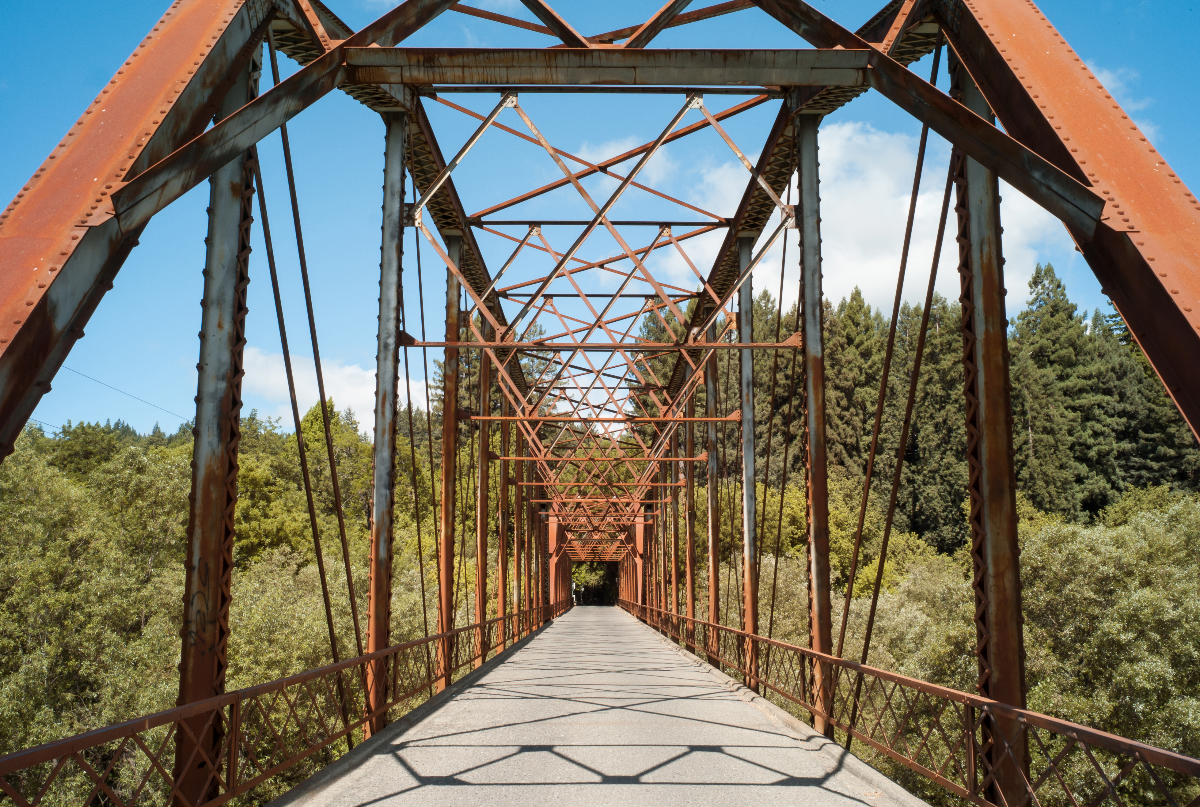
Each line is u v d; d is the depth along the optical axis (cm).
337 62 664
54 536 2877
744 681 1513
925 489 6562
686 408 2764
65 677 2453
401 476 7800
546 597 5494
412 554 5859
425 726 1047
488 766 789
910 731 2280
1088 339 6681
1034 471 5816
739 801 648
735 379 7819
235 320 638
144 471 3688
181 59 527
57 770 380
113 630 2683
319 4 891
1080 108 488
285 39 755
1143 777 1914
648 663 2128
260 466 5891
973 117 540
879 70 662
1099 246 442
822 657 915
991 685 580
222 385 623
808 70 675
